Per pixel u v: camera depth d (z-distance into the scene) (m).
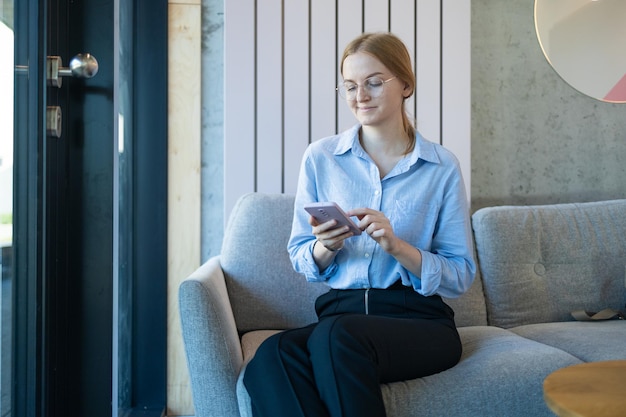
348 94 1.72
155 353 2.49
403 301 1.64
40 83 1.50
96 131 1.79
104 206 1.80
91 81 1.79
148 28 2.47
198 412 1.58
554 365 1.58
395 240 1.58
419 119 2.50
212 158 2.53
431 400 1.46
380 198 1.72
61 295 1.73
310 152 1.81
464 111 2.51
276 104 2.45
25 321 1.45
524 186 2.67
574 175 2.69
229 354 1.58
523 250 2.24
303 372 1.33
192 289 1.57
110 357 1.80
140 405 2.48
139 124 2.47
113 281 1.80
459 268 1.68
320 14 2.47
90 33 1.79
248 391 1.36
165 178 2.48
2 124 1.28
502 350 1.67
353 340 1.35
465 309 2.15
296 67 2.46
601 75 2.68
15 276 1.38
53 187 1.64
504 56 2.64
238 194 2.43
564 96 2.68
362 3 2.49
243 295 2.06
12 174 1.35
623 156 2.70
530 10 2.65
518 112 2.66
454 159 1.76
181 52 2.48
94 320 1.79
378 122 1.70
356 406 1.26
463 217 1.73
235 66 2.42
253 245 2.10
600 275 2.29
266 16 2.44
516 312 2.20
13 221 1.36
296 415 1.28
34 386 1.52
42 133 1.52
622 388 1.17
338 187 1.75
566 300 2.25
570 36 2.66
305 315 2.08
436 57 2.49
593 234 2.32
